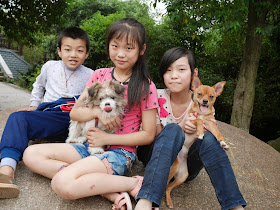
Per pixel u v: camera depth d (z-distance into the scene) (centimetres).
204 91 207
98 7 1755
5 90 1188
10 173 196
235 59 930
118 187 184
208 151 185
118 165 196
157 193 165
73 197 171
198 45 948
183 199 219
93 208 188
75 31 275
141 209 160
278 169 332
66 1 735
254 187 267
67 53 274
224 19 572
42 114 239
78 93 287
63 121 250
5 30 772
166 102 229
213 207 216
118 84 207
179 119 226
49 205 187
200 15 555
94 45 1023
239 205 169
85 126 220
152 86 220
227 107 871
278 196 260
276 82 838
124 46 207
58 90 280
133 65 223
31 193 198
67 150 206
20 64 1919
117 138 205
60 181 169
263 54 856
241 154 343
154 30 905
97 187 175
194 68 218
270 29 562
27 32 796
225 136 396
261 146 400
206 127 201
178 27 909
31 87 1354
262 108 834
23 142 214
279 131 789
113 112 203
